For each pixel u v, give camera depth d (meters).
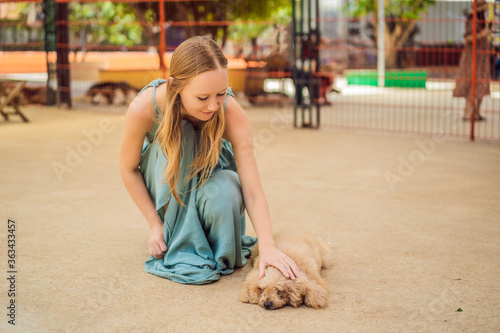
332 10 18.34
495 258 3.18
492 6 7.88
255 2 11.41
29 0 10.38
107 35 12.86
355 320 2.43
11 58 12.34
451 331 2.33
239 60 11.46
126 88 11.19
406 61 16.23
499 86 13.57
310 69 8.40
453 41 12.29
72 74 12.04
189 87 2.54
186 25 10.89
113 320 2.44
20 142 7.04
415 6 16.33
